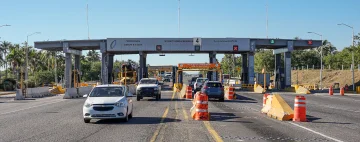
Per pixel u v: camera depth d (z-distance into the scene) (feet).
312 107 90.22
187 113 70.49
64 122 57.77
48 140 40.73
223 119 60.80
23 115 70.28
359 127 51.75
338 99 128.06
